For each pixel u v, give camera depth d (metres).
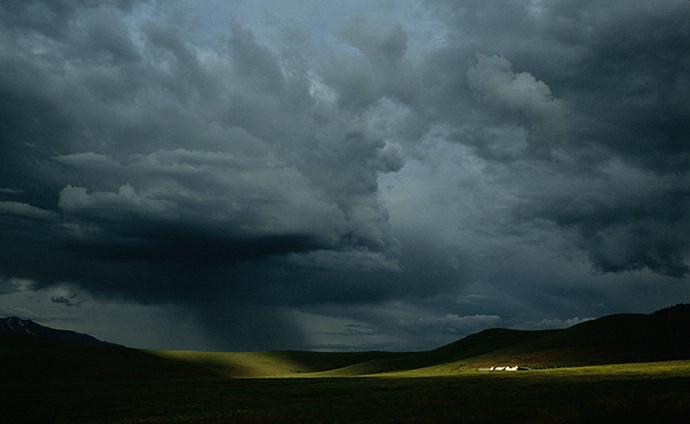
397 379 120.19
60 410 72.81
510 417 46.72
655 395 53.44
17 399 86.69
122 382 125.44
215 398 83.25
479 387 85.12
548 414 46.44
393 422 47.59
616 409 46.22
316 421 51.75
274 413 60.38
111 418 63.50
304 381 123.88
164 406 74.19
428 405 60.50
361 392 87.69
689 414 42.56
